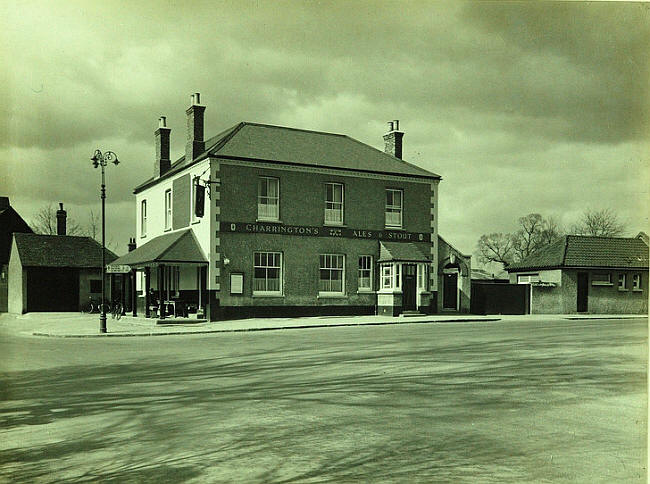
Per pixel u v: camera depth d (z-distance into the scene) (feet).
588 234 118.93
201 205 90.84
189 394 33.76
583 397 32.71
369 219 100.94
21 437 25.35
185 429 26.30
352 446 23.67
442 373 40.22
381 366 43.32
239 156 91.76
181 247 91.61
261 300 92.68
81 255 132.57
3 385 37.22
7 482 20.04
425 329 76.54
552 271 113.29
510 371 41.09
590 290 112.68
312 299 96.17
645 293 114.73
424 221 105.09
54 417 28.78
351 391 34.24
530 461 22.09
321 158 98.94
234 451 23.09
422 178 104.73
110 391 35.04
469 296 107.96
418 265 103.04
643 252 114.52
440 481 20.04
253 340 63.77
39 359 49.96
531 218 132.05
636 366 43.47
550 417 28.32
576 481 20.24
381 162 105.09
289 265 94.94
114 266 100.22
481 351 51.98
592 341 60.18
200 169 94.07
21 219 152.76
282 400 31.91
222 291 90.12
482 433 25.57
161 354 52.49
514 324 85.66
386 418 28.04
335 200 99.55
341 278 98.84
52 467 21.48
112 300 107.45
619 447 23.80
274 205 95.09
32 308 127.24
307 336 67.56
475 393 33.68
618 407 30.35
